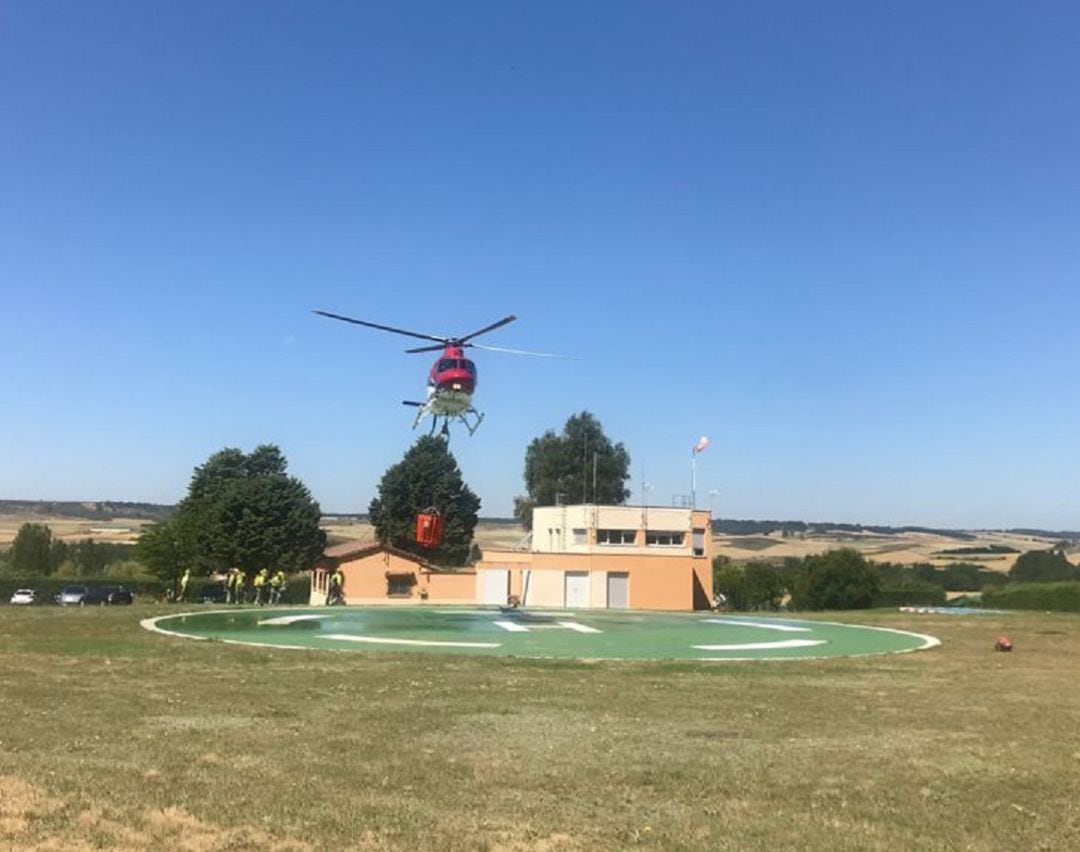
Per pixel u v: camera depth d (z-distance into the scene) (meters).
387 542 88.00
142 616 38.72
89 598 63.81
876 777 10.76
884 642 32.91
